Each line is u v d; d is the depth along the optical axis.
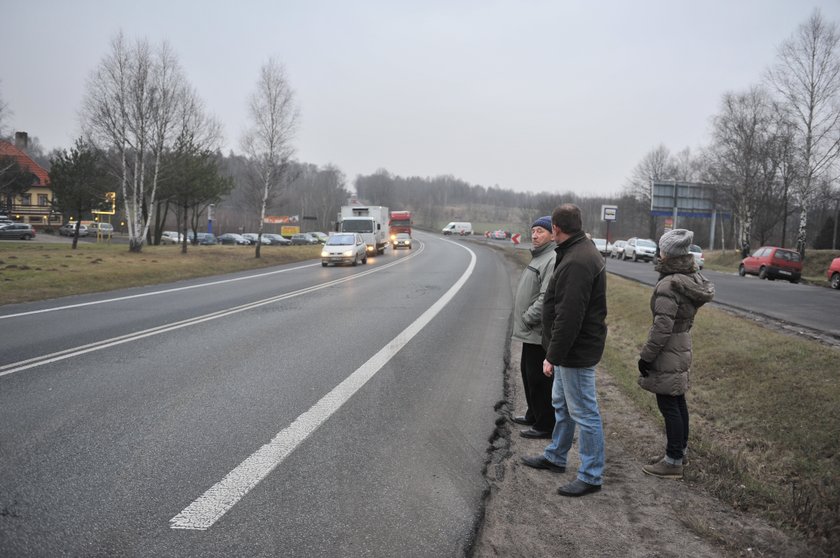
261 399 5.64
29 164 65.31
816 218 69.12
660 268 4.20
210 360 7.28
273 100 28.64
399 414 5.33
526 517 3.49
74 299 13.62
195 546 3.02
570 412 3.92
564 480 4.07
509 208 182.38
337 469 4.05
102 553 2.94
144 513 3.35
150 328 9.58
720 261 41.88
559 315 3.77
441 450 4.49
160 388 5.96
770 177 41.53
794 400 5.52
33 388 5.90
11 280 15.29
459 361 7.63
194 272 21.09
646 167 82.94
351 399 5.73
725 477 4.12
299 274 21.70
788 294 16.72
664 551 3.12
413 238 74.56
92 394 5.71
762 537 3.30
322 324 10.21
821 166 32.94
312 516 3.37
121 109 28.16
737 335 8.38
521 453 4.55
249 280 19.06
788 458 4.54
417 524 3.31
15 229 46.31
